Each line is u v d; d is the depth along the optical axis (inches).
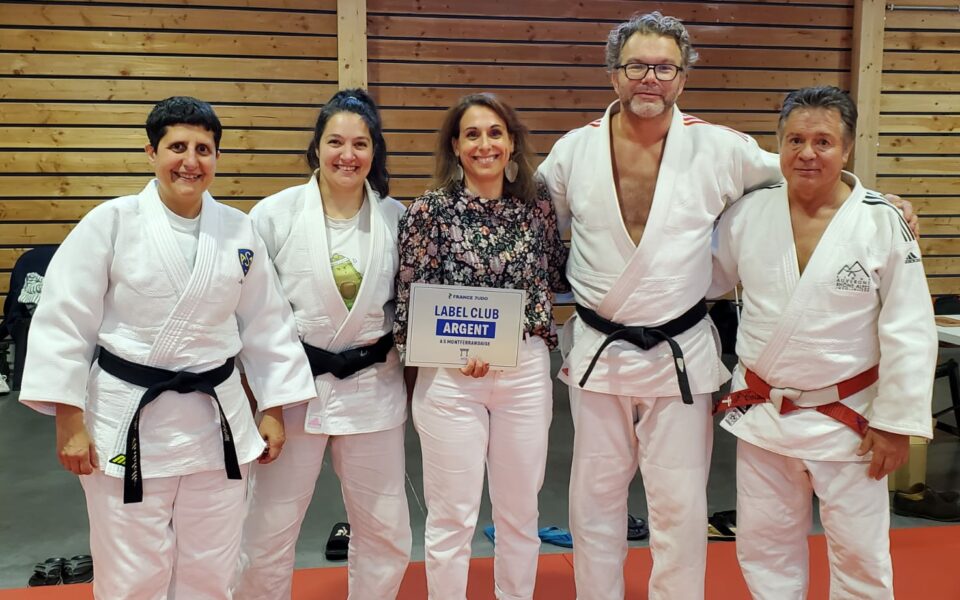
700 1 248.4
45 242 229.6
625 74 80.0
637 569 110.8
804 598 82.4
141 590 71.9
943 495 133.8
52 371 68.7
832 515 78.2
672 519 86.0
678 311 84.0
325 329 83.5
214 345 74.5
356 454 86.1
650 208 83.9
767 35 252.1
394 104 240.1
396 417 87.0
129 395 71.3
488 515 138.5
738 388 83.7
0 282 229.5
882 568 77.1
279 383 79.4
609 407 87.4
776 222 80.0
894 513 132.8
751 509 82.5
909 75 257.6
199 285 72.4
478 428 84.7
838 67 256.8
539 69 244.5
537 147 247.4
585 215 85.9
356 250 84.4
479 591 105.1
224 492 75.4
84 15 222.5
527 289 84.4
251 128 232.8
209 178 73.5
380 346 85.6
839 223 76.5
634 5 245.8
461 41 240.5
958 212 265.7
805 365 77.5
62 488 153.2
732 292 235.6
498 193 85.4
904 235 74.7
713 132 85.0
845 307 76.2
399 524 88.0
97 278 70.8
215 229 75.0
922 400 73.1
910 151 261.3
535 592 104.3
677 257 82.9
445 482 84.7
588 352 86.4
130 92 226.7
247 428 77.0
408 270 83.0
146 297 71.3
